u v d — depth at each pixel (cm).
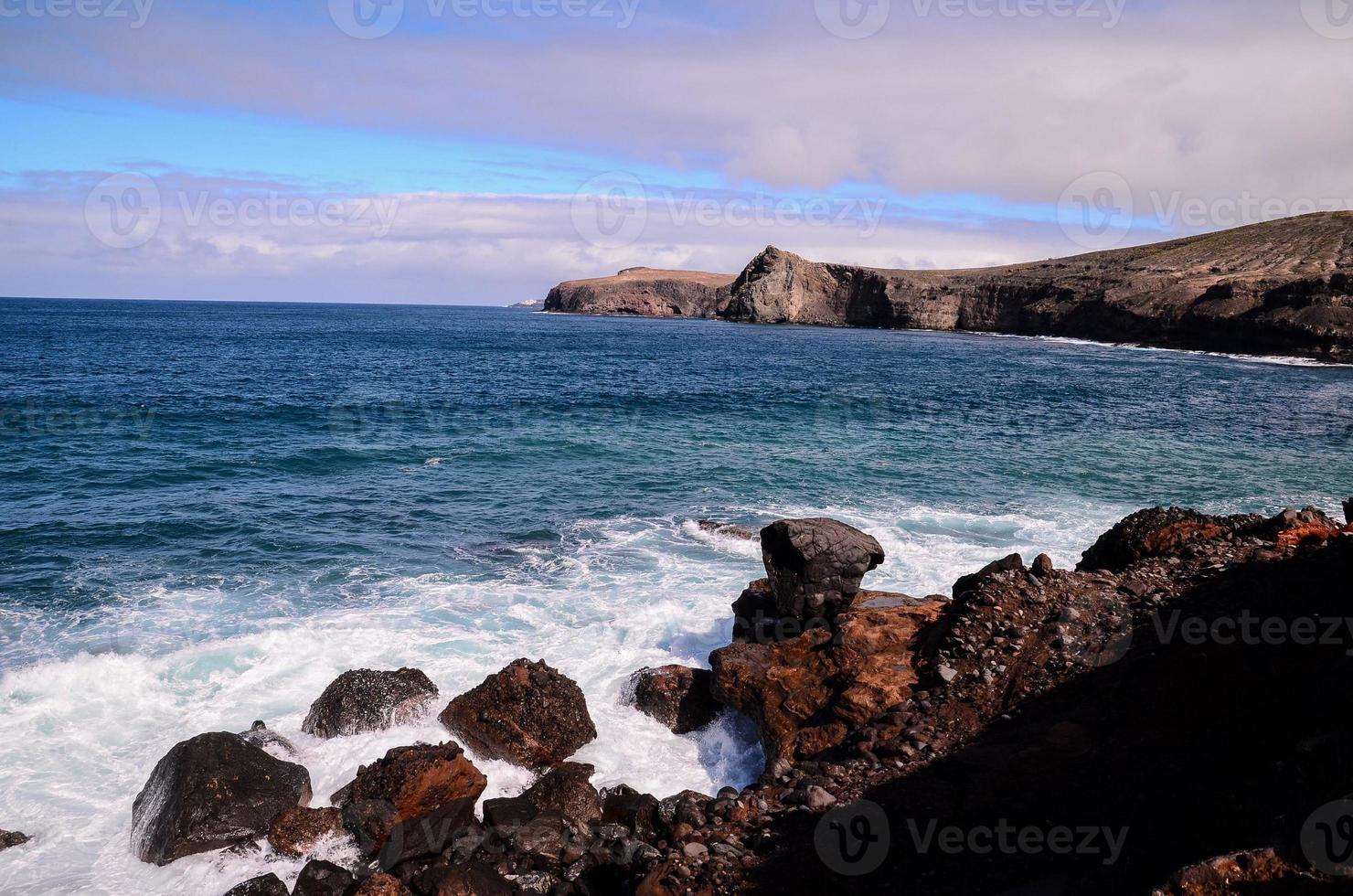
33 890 764
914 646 1074
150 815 842
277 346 8275
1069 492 2375
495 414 3825
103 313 16625
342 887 747
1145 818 677
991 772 804
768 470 2627
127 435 3003
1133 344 10400
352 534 1894
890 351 9300
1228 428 3641
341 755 977
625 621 1394
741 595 1277
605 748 1038
